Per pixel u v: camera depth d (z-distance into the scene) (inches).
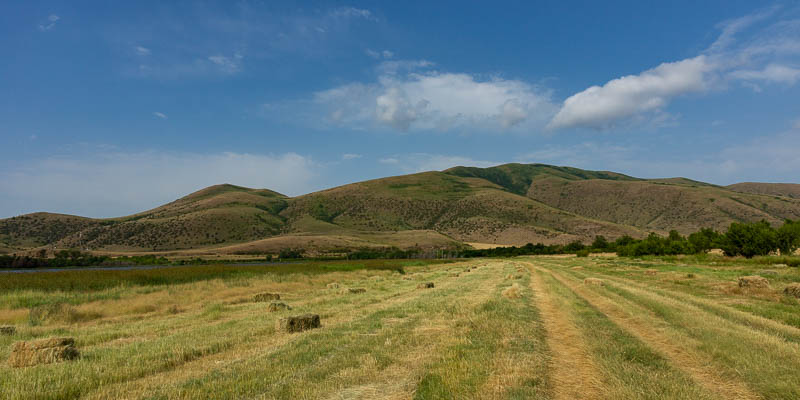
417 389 267.3
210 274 1343.5
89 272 1379.2
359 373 308.2
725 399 257.1
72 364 350.9
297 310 677.3
